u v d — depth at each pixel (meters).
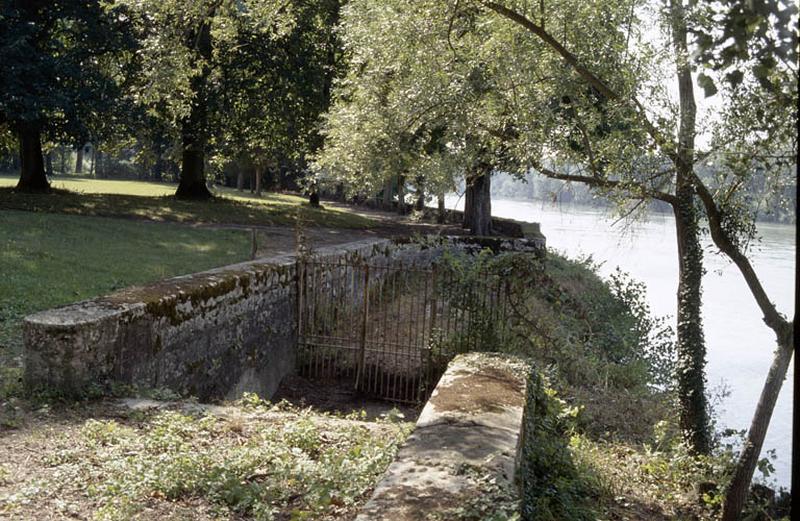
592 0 11.64
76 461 5.34
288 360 12.80
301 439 5.94
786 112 8.66
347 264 12.93
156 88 21.94
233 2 23.17
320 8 28.33
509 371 6.36
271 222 28.50
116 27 27.14
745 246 10.83
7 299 10.95
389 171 14.83
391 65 14.71
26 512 4.41
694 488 9.56
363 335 12.62
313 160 19.95
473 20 13.54
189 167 33.59
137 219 25.55
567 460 7.64
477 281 12.42
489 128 12.88
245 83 30.02
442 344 12.37
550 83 11.71
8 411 6.35
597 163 11.30
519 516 3.24
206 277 10.11
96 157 78.25
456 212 43.91
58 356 6.75
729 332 26.72
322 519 4.41
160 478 4.95
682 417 11.34
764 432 9.72
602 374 14.20
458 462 3.92
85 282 12.85
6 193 27.88
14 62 23.25
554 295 14.80
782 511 11.12
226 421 6.52
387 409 11.88
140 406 6.76
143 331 7.86
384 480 3.67
